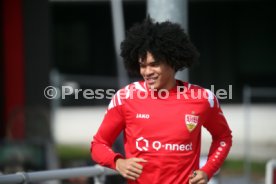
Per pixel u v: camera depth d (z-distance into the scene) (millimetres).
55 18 67438
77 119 62469
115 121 13922
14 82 39281
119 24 47375
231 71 67125
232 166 46625
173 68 13797
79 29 67812
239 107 62469
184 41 13719
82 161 33406
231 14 67000
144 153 13539
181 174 13508
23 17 39312
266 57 67125
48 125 37594
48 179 16125
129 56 13984
